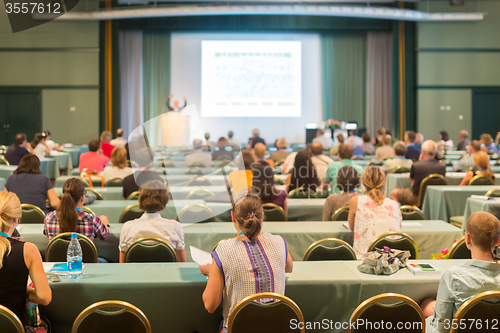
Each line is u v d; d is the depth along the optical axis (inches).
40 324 84.8
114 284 87.6
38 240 135.4
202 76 552.1
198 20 534.9
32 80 525.3
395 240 112.6
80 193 120.8
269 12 471.2
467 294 76.0
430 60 541.3
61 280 87.9
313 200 192.5
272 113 556.7
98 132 531.2
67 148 451.2
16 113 527.2
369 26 545.3
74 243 95.5
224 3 518.6
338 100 563.2
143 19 537.3
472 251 80.2
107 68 528.7
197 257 91.0
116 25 527.2
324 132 482.0
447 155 361.7
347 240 141.5
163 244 108.0
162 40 551.5
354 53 561.6
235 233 135.4
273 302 72.9
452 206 202.2
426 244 141.6
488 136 316.2
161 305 88.7
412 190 227.0
